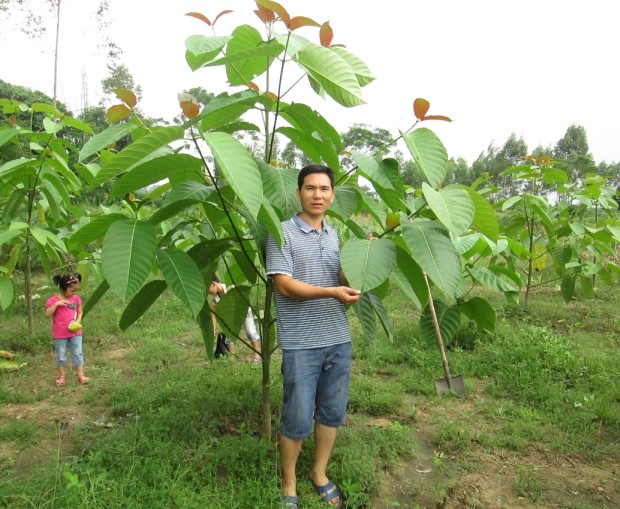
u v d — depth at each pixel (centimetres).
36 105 395
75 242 228
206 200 225
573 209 627
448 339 412
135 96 197
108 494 212
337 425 228
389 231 244
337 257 222
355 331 500
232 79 241
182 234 350
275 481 222
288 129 237
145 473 231
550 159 520
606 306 625
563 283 577
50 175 405
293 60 187
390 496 239
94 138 201
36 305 612
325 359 219
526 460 268
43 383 379
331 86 188
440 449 283
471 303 422
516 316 557
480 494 239
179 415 288
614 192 604
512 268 564
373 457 262
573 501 233
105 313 566
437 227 218
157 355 429
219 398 318
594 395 339
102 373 398
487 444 283
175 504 211
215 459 245
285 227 211
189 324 541
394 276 249
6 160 829
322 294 198
